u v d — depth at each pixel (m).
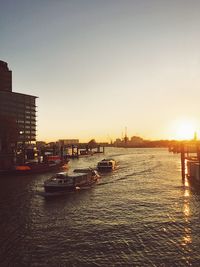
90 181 73.25
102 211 47.56
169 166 128.50
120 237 35.31
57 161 115.38
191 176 78.81
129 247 32.22
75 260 29.20
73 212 47.09
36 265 28.33
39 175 93.81
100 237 35.38
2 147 133.25
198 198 56.66
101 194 61.91
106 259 29.33
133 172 104.25
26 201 55.06
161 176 91.62
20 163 104.44
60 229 38.56
